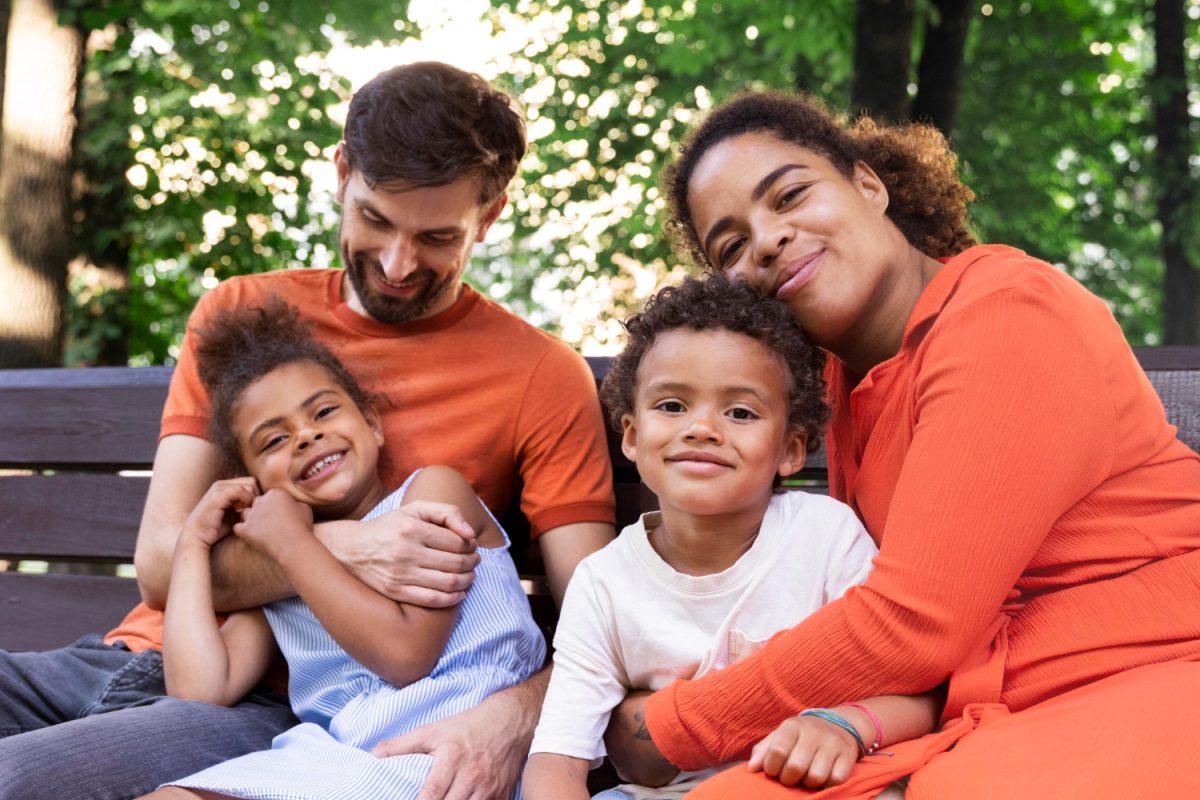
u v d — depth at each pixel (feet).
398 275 7.63
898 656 4.94
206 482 7.95
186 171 28.86
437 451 7.87
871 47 22.68
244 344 7.73
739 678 5.19
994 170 35.32
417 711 6.59
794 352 5.98
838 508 6.10
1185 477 5.44
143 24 27.04
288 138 29.53
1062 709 4.76
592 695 5.96
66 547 9.29
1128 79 39.88
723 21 32.30
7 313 21.12
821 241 6.00
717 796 4.62
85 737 6.07
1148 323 40.34
